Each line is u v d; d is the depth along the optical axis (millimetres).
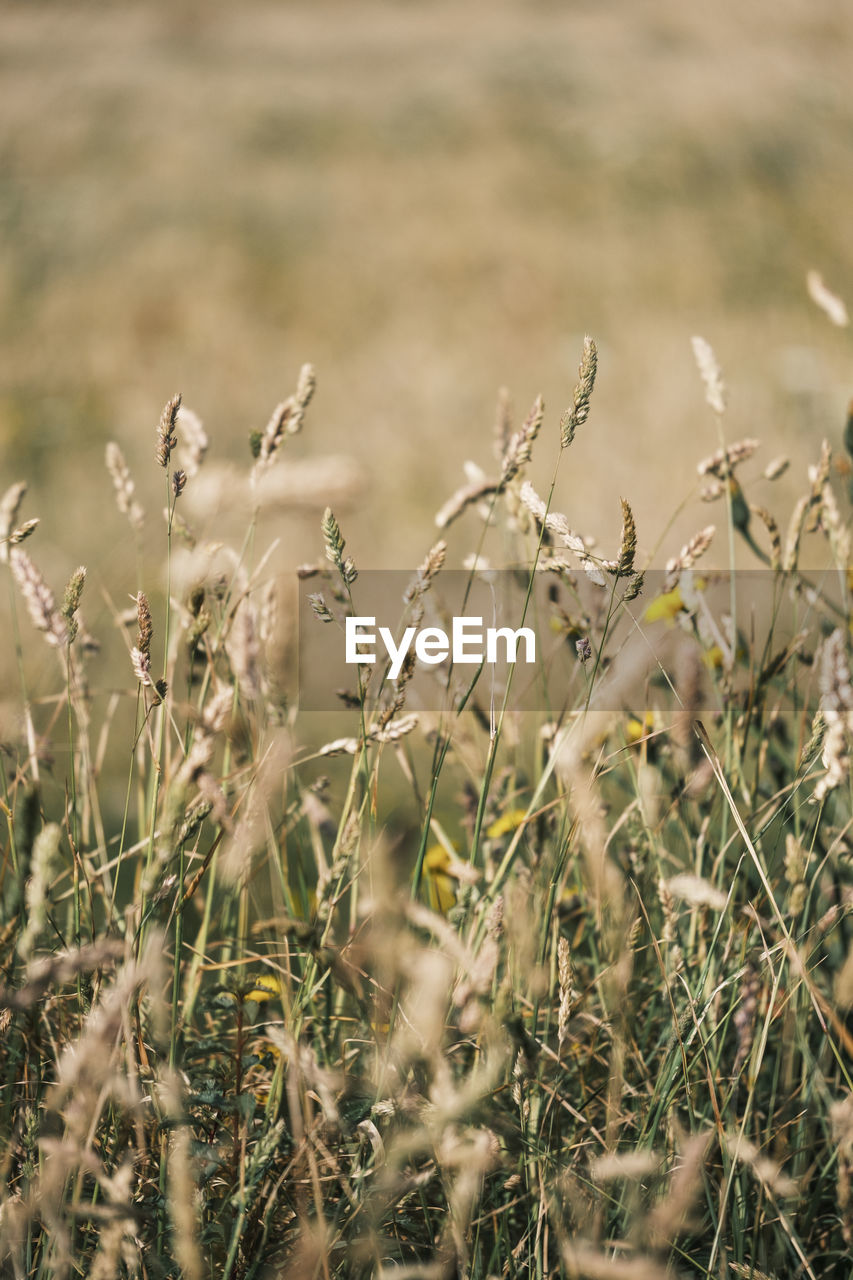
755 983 994
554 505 2975
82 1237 1016
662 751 1150
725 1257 1001
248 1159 998
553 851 1115
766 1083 1125
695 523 2732
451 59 9828
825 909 1135
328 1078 956
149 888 942
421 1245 1021
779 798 1146
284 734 1026
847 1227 992
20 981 1026
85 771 1131
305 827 1209
